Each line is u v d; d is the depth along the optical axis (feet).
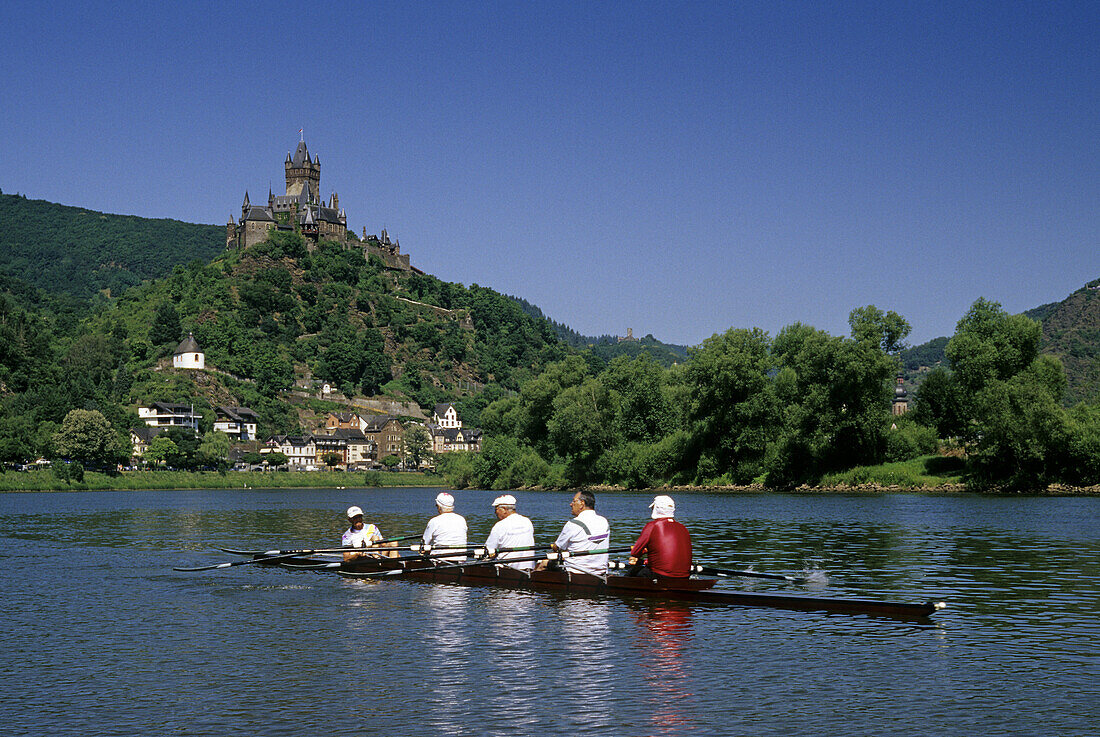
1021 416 280.51
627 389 402.31
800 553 109.29
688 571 73.61
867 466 317.83
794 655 53.62
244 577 89.97
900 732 39.70
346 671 50.44
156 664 52.49
